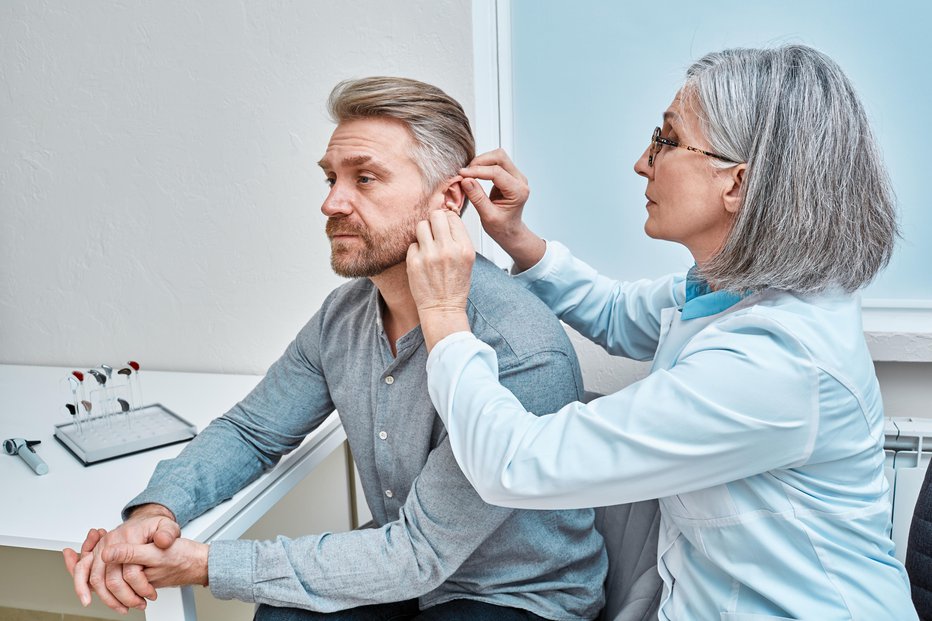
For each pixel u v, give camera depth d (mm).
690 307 940
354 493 1677
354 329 1062
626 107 1415
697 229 894
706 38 1357
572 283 1217
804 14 1319
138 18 1480
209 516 999
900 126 1329
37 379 1608
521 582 987
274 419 1106
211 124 1504
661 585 1032
